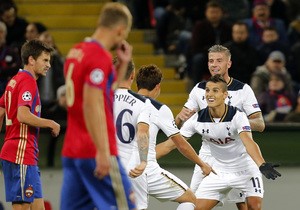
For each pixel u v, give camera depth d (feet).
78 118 49.96
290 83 97.86
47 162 88.38
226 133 66.85
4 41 95.71
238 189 68.85
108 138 49.49
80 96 49.62
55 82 97.71
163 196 64.95
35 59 66.03
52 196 85.97
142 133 61.11
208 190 68.33
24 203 66.95
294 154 89.10
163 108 64.18
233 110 66.54
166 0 115.96
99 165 47.93
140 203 63.82
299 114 94.68
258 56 103.04
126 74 62.49
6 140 66.95
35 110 66.23
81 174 50.14
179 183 65.05
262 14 107.34
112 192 49.88
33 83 65.98
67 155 50.47
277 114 96.07
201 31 103.14
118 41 49.98
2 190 83.41
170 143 67.67
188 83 104.73
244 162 68.28
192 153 64.85
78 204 51.11
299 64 105.81
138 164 62.34
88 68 48.78
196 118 68.08
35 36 99.96
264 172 62.28
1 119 68.03
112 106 50.01
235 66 100.48
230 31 103.50
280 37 107.86
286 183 86.63
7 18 101.96
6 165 66.74
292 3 116.78
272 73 98.07
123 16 49.70
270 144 89.04
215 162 68.85
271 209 85.81
